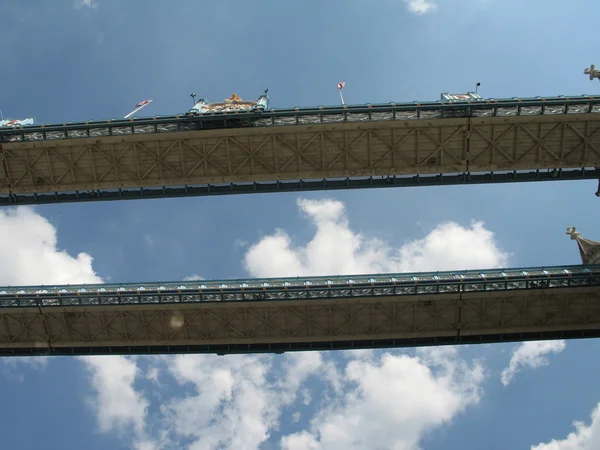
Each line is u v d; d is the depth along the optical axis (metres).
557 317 54.81
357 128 49.88
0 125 52.00
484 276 52.47
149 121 50.06
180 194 54.25
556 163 50.81
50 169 53.12
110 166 52.78
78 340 57.03
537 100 48.16
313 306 54.34
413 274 53.19
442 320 55.12
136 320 55.97
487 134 50.06
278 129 49.94
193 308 54.25
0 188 53.94
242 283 53.66
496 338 55.75
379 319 55.25
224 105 51.91
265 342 56.34
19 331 56.94
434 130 49.97
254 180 52.84
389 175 52.59
